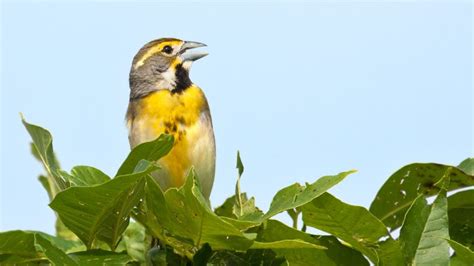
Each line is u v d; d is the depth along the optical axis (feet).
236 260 21.36
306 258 21.71
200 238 20.22
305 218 20.86
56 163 22.26
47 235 24.21
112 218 20.79
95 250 19.77
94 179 21.76
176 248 21.85
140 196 20.47
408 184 23.65
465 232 23.58
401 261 20.54
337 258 21.54
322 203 20.26
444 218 20.35
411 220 20.43
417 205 20.52
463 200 23.31
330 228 20.84
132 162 20.10
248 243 19.77
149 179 19.88
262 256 21.33
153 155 20.15
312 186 19.69
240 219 21.25
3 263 21.75
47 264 21.99
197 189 19.16
